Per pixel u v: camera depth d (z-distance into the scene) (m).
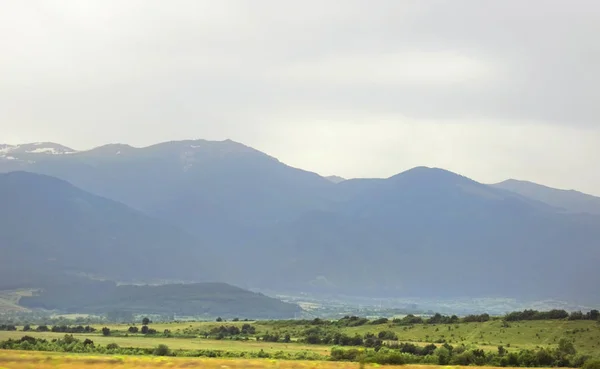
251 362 109.25
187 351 178.12
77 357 112.50
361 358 129.62
